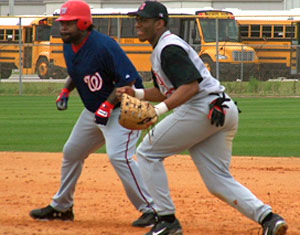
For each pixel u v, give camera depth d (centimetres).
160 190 1769
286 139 4325
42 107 6775
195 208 2286
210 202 2397
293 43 11200
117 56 1905
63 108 2119
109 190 2642
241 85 8650
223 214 2184
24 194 2564
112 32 11162
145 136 1783
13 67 12069
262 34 11431
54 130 4847
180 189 2666
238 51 10162
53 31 11519
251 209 1742
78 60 1936
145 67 10650
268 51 11325
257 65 10269
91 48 1909
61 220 2095
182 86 1648
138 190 1980
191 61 1673
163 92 1777
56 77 11431
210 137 1762
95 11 11400
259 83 8662
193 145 1781
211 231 1933
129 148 1970
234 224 2033
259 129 4859
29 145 4097
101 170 3158
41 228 1980
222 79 10138
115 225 2027
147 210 1995
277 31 11388
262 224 1742
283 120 5444
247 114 5962
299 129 4847
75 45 1938
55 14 11662
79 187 2706
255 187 2725
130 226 2011
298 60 11062
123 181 1978
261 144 4103
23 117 5778
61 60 11319
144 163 1770
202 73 1717
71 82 2111
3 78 12000
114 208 2292
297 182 2844
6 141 4275
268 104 7038
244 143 4150
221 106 1700
